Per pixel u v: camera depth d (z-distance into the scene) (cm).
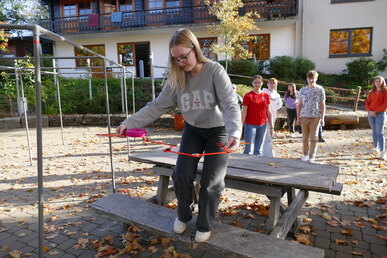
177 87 196
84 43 1822
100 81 1461
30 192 414
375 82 549
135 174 494
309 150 521
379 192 390
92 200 378
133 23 1723
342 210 339
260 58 1625
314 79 491
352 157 575
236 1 1211
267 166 269
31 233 295
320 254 174
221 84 187
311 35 1535
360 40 1500
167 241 273
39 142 204
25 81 1380
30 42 2008
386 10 1438
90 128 1084
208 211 185
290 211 244
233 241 190
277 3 1486
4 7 2580
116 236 286
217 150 190
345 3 1480
